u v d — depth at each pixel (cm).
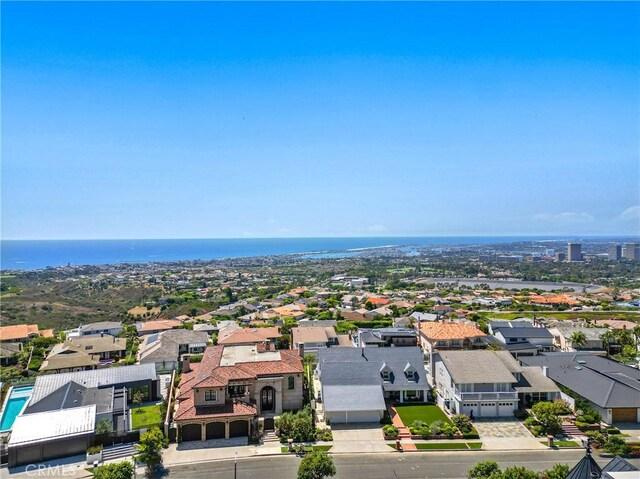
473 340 9425
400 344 9994
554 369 7631
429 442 5622
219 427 5738
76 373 6706
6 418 6116
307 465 4412
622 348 9888
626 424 6078
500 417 6325
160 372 8125
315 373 8262
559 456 5291
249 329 11225
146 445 4947
